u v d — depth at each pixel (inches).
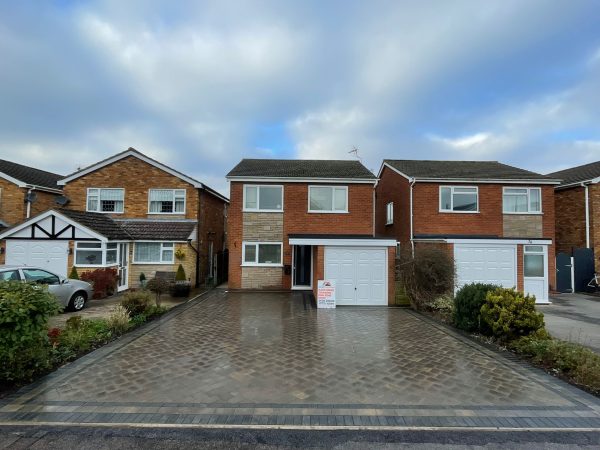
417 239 585.9
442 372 217.6
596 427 155.3
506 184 638.5
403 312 413.7
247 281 607.5
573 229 675.4
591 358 211.8
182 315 388.5
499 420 160.2
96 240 528.4
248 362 232.7
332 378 206.4
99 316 373.4
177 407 169.3
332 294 438.0
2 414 160.7
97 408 167.5
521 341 260.8
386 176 802.2
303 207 618.5
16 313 178.4
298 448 138.2
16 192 662.5
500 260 485.4
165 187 668.7
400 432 150.1
